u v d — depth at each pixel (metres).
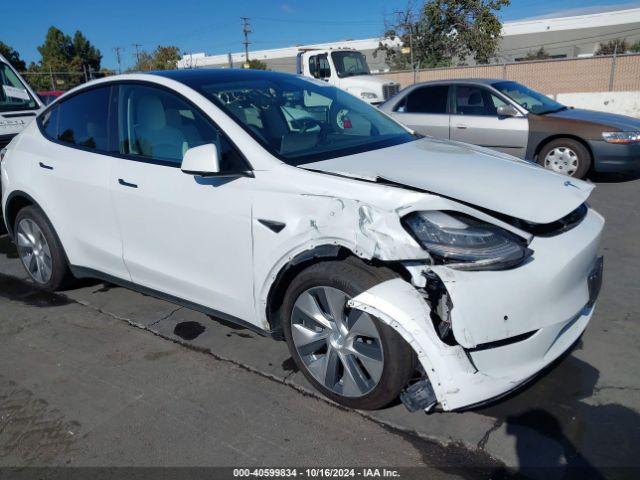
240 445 2.58
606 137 7.11
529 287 2.43
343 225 2.49
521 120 7.61
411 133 3.93
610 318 3.66
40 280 4.40
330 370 2.77
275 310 2.99
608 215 6.04
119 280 3.82
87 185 3.71
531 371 2.51
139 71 3.80
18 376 3.23
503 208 2.63
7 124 6.49
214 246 3.08
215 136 3.14
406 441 2.56
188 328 3.75
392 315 2.38
